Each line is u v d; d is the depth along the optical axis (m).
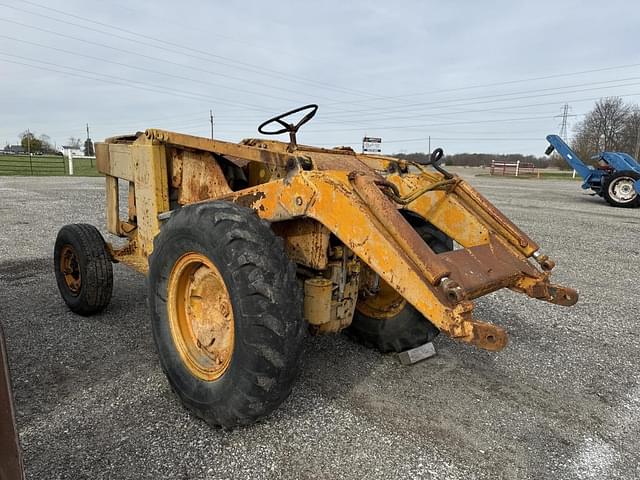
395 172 3.21
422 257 1.99
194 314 2.57
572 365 3.33
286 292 2.15
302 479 2.06
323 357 3.28
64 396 2.68
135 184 3.57
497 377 3.10
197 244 2.35
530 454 2.31
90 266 3.65
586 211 12.08
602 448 2.39
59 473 2.04
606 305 4.69
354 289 2.78
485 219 2.83
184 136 2.99
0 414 1.16
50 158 33.22
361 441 2.34
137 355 3.22
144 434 2.33
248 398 2.14
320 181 2.23
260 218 2.31
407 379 3.01
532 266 2.64
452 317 1.86
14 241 6.91
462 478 2.12
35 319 3.84
